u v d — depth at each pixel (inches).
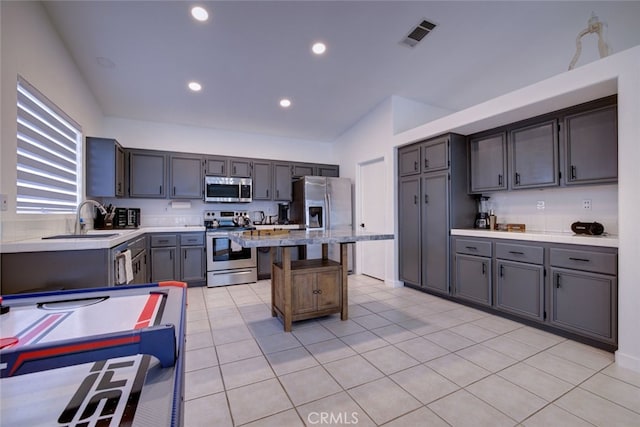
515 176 115.0
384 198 169.2
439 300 134.6
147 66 119.3
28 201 86.0
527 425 55.9
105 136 161.9
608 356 81.7
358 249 192.1
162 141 176.2
